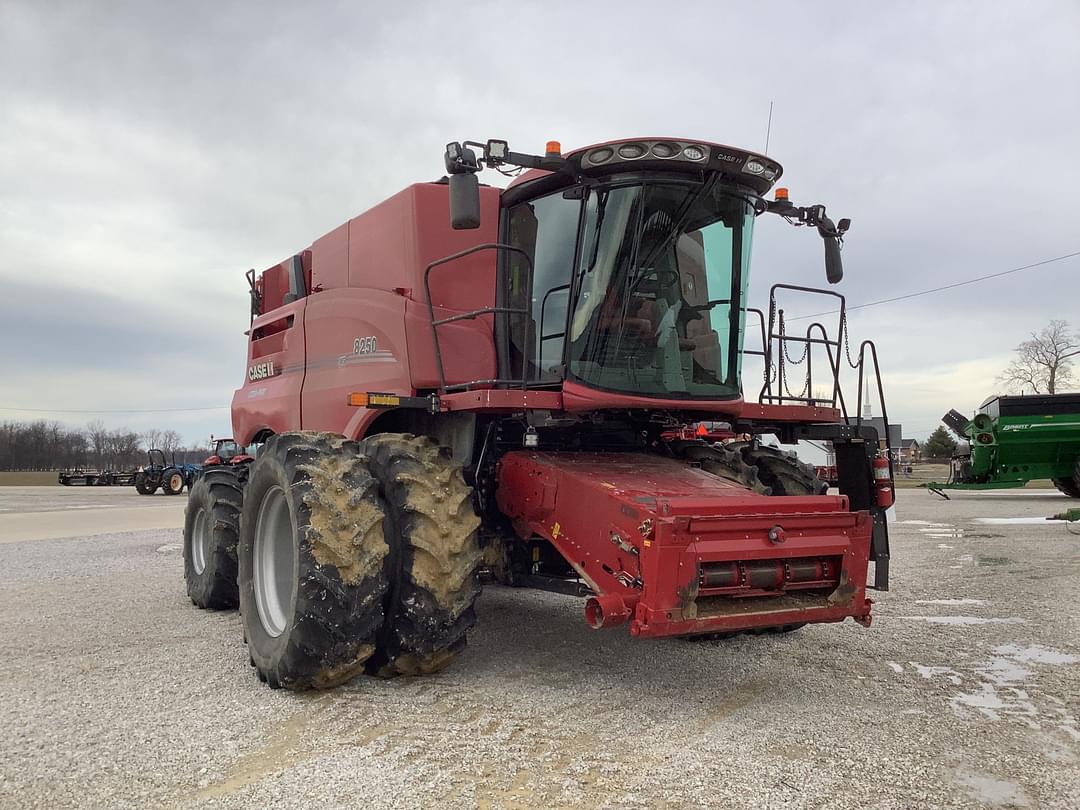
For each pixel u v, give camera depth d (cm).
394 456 433
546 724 370
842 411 542
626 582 376
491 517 506
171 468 3047
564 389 461
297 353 666
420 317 519
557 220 496
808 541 393
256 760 325
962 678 458
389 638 418
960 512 1630
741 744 348
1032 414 1816
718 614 373
